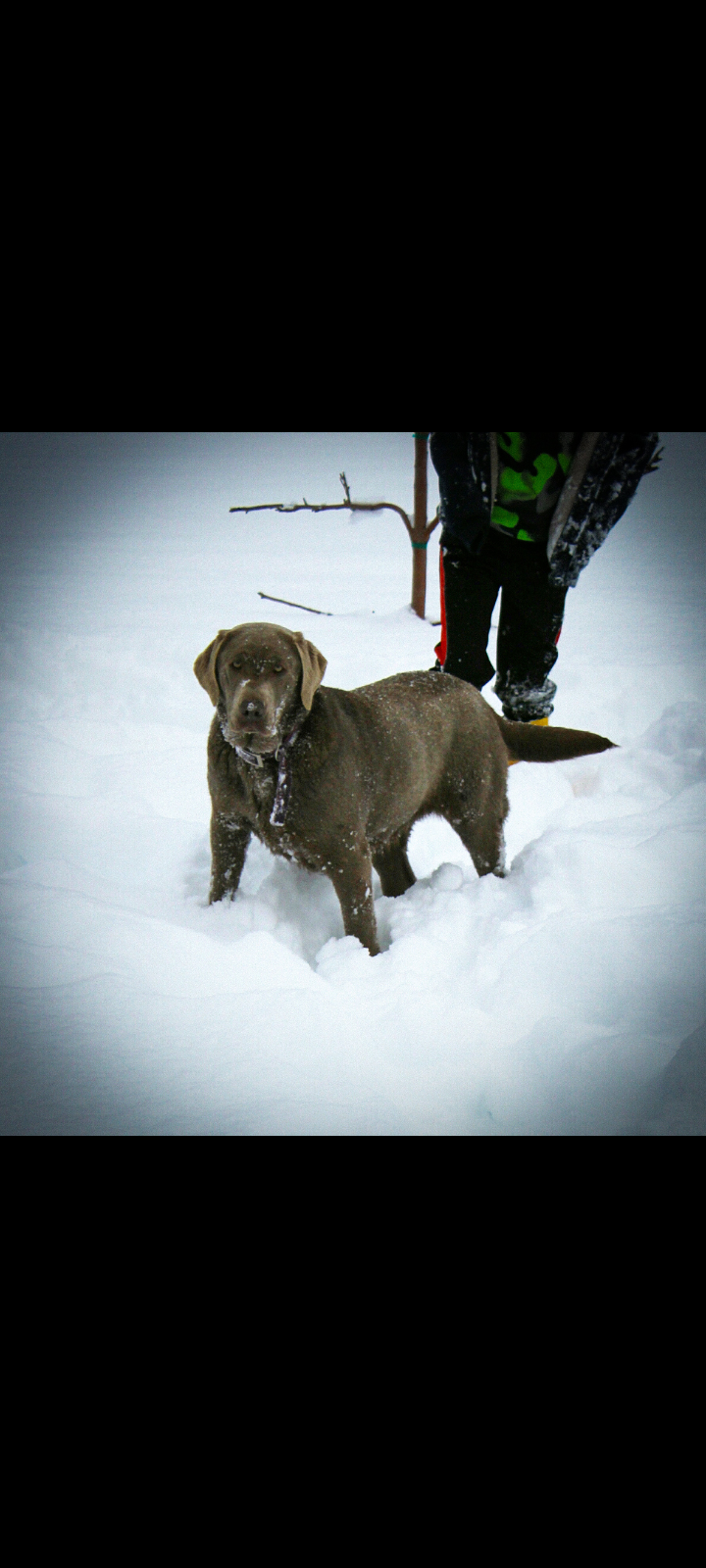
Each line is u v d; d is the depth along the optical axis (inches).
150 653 283.1
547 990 119.4
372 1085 101.5
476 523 168.2
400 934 143.3
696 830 154.5
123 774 197.6
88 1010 106.2
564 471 162.4
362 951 132.6
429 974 125.6
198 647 290.8
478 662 189.6
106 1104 92.6
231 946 124.3
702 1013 113.3
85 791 193.2
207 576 417.7
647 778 199.5
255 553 481.4
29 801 177.8
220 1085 97.0
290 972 121.2
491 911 143.5
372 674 269.7
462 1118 101.3
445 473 165.2
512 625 186.4
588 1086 104.7
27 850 160.4
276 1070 100.3
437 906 147.5
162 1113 92.1
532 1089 107.0
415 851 181.6
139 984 113.0
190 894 150.8
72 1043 100.6
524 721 194.1
